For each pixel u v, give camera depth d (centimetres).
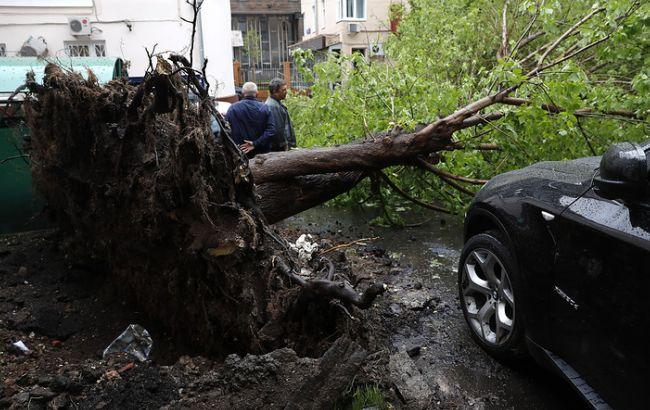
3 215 550
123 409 258
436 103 550
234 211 306
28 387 289
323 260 351
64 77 381
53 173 437
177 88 308
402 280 455
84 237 441
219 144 320
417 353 338
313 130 727
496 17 711
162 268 348
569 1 604
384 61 773
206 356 336
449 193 572
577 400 289
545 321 277
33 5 1040
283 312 310
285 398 250
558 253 265
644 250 208
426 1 793
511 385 303
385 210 586
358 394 275
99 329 384
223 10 1199
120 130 363
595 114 486
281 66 3394
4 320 382
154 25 1112
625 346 220
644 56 512
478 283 341
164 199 309
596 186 235
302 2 2730
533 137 482
